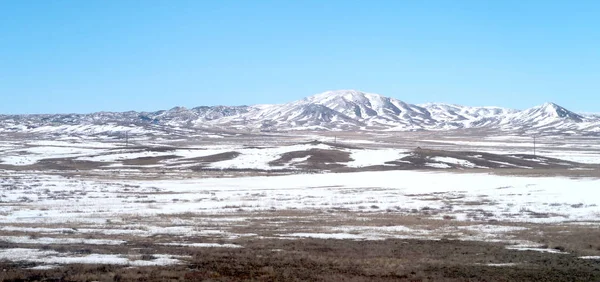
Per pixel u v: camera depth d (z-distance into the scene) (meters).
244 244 28.59
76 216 41.59
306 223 38.44
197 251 25.77
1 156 129.25
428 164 110.75
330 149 129.75
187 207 49.38
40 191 61.34
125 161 122.38
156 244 28.11
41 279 19.28
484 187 64.25
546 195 54.22
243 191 66.25
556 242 29.75
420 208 48.50
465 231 34.16
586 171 82.12
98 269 21.09
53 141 198.75
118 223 37.22
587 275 21.50
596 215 41.56
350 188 68.44
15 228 33.56
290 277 20.34
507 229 35.19
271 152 128.88
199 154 130.38
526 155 128.50
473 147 193.12
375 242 29.80
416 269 22.38
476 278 20.75
